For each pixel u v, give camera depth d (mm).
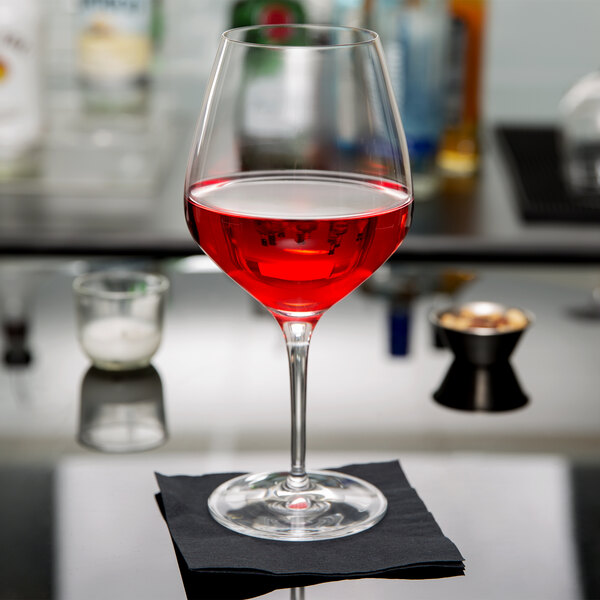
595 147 1997
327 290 1028
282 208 1032
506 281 1458
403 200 1040
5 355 1275
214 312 1367
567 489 1075
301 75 1035
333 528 1021
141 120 2287
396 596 964
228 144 1041
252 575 981
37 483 1078
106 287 1286
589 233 1823
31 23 2000
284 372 1252
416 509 1045
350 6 2086
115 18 2143
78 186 2043
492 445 1134
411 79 2025
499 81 2635
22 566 989
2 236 1783
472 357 1248
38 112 2070
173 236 1798
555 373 1251
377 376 1245
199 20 2514
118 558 998
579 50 2607
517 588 972
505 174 2211
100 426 1156
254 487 1067
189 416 1175
